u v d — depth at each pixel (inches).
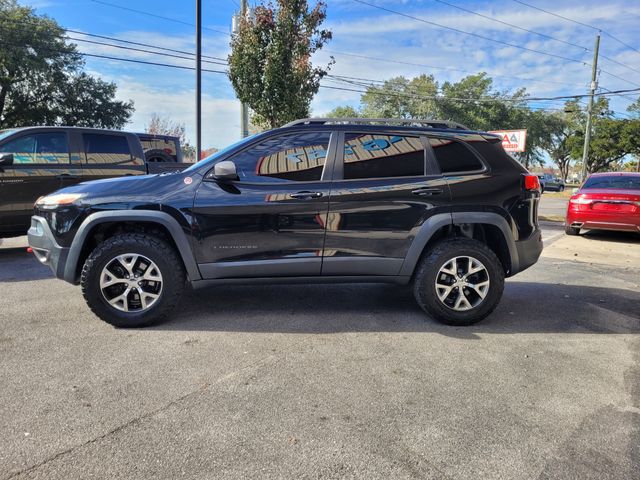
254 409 111.1
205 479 86.8
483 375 131.5
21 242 338.0
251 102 436.1
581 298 214.7
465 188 170.1
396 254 168.2
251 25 424.5
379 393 119.9
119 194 159.9
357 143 169.2
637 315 190.1
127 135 322.3
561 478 89.1
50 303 190.1
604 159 2194.9
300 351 145.5
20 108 1261.1
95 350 143.4
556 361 142.1
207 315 177.9
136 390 119.0
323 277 168.4
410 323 173.3
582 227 402.0
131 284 160.6
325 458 93.4
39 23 1214.3
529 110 2075.5
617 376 132.4
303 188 163.8
